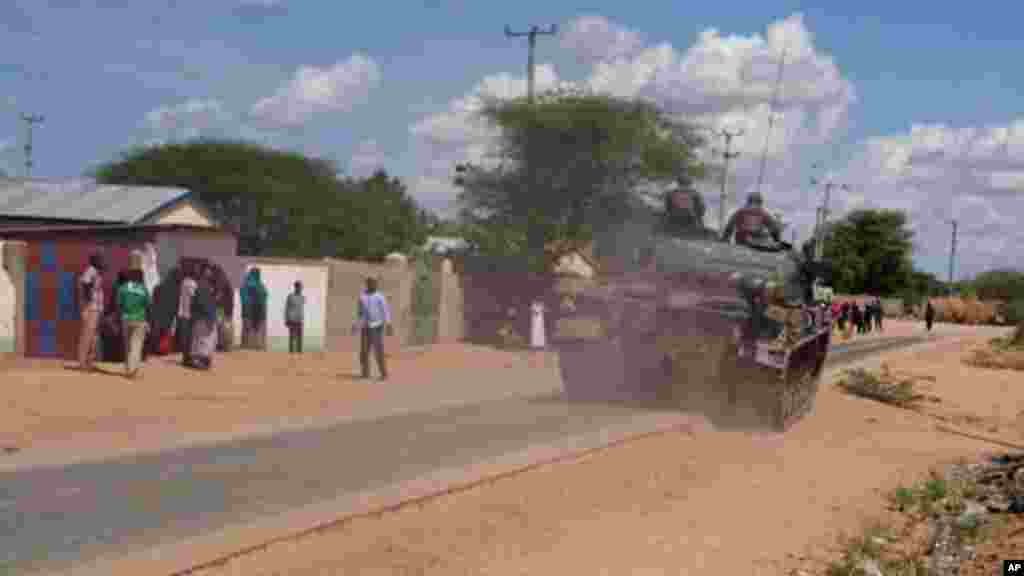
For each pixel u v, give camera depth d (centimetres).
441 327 3316
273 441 1331
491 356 2902
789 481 1323
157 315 2247
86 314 1914
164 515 932
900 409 2334
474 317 3481
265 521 920
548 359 2881
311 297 2698
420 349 3019
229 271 2484
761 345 1648
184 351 2070
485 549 888
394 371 2342
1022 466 1567
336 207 5050
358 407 1689
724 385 1688
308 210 4912
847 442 1723
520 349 3203
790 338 1694
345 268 2808
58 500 977
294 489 1053
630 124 3603
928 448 1783
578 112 3578
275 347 2650
